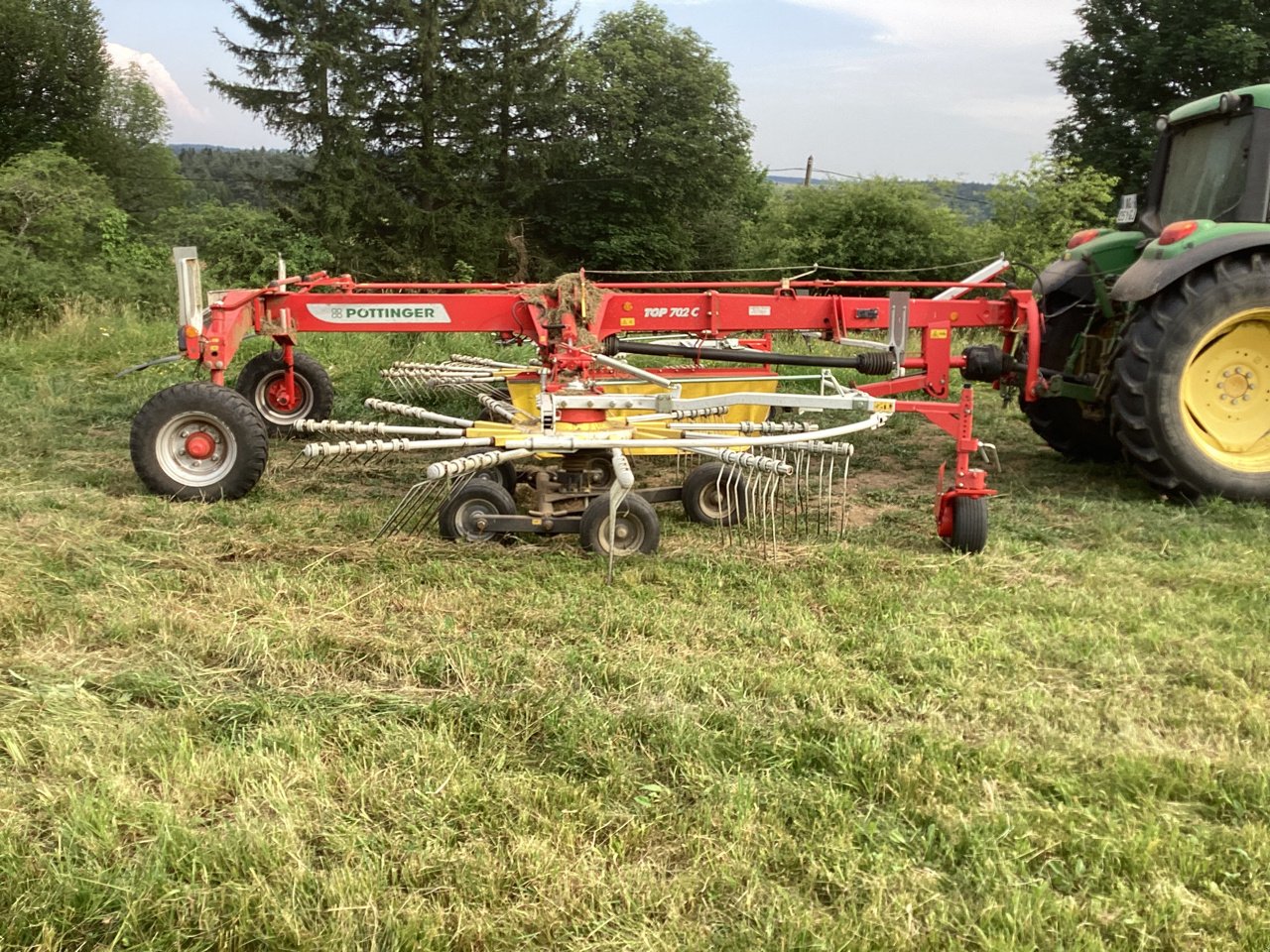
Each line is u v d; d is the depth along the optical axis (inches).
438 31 1207.6
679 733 114.7
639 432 203.9
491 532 190.2
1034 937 84.7
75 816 95.3
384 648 138.3
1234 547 199.0
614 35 1387.8
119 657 134.7
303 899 86.4
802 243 1023.6
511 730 117.2
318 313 242.5
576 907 86.7
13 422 292.2
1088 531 214.4
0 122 1328.7
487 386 284.8
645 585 168.6
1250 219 238.1
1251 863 94.5
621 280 1366.9
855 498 243.8
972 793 105.8
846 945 82.4
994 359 249.9
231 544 185.9
